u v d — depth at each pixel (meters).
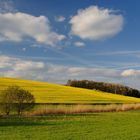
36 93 62.47
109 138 20.00
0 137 19.41
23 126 24.48
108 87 128.25
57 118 31.77
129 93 125.31
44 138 19.41
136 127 25.81
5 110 35.56
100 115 37.50
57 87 81.12
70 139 19.34
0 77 90.19
